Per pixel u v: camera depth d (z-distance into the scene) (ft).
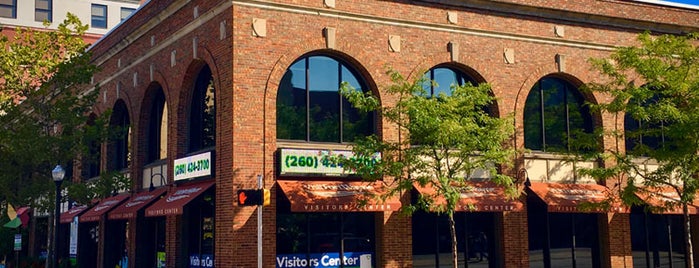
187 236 82.99
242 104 70.23
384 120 77.20
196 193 73.92
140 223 93.45
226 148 70.79
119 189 94.89
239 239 68.64
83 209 106.63
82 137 91.61
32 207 93.61
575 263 88.07
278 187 71.51
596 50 91.66
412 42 79.66
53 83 95.30
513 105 85.05
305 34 74.08
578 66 90.07
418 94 78.28
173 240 82.33
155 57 91.20
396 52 78.59
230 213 69.15
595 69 90.89
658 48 73.41
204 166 75.72
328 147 75.41
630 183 74.79
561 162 88.58
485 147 67.36
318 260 74.08
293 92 75.05
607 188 89.04
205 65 81.00
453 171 67.56
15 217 90.48
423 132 65.16
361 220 77.10
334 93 77.05
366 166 66.33
